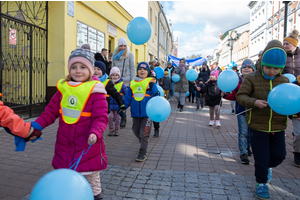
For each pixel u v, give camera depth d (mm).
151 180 3184
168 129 6375
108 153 4281
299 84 3441
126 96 4238
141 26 4500
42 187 1240
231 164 3834
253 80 2854
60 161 2074
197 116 8492
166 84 10547
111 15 11125
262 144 2775
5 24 6062
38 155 4035
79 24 8352
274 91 2381
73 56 2145
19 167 3516
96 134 1935
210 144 4969
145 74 4160
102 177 3242
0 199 2625
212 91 6504
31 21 7383
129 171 3475
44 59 7543
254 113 2791
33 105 7125
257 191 2768
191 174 3396
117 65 6254
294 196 2793
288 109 2289
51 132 5539
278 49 2574
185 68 9391
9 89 7605
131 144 4867
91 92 2104
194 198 2736
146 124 3969
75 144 2074
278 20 24844
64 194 1213
